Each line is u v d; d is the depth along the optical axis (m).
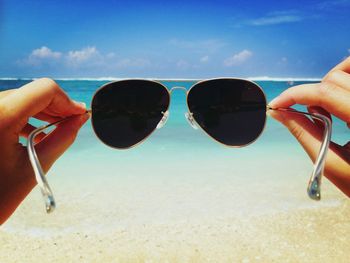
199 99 0.23
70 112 0.15
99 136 0.22
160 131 0.98
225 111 0.23
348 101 0.13
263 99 0.22
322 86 0.14
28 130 0.16
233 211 0.41
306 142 0.15
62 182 0.52
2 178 0.13
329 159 0.14
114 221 0.39
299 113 0.15
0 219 0.13
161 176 0.55
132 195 0.47
